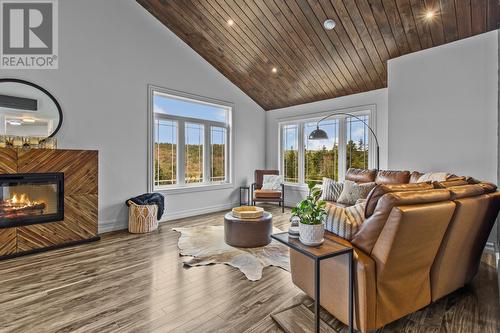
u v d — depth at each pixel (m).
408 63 3.83
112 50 3.82
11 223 2.85
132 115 4.06
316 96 5.41
